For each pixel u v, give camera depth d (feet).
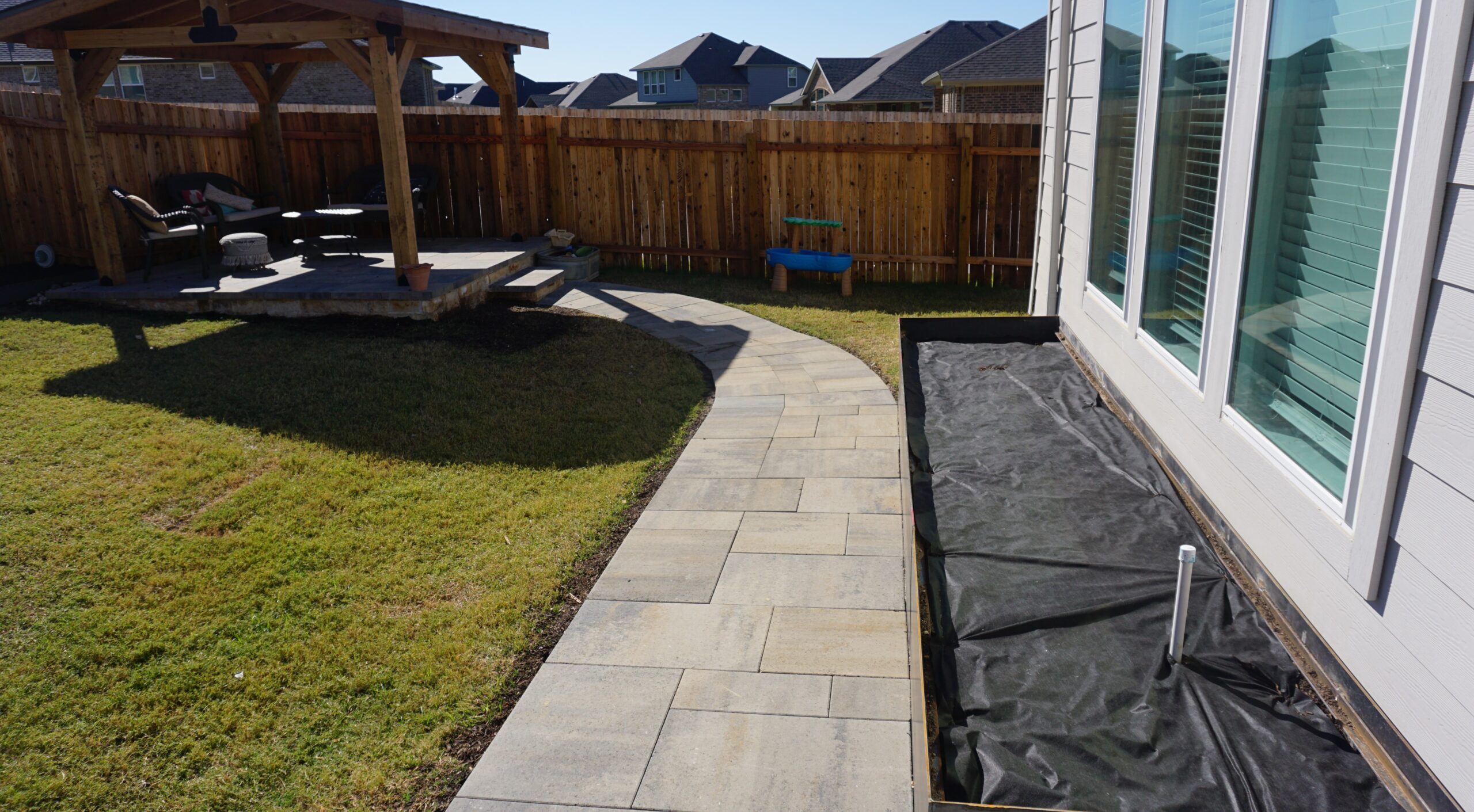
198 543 13.96
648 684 10.80
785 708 10.27
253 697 10.68
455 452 17.85
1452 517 6.00
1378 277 6.88
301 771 9.59
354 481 16.34
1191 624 8.75
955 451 13.97
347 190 37.86
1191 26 11.54
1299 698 7.67
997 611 9.19
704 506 15.79
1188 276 11.86
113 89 92.43
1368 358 7.02
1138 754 7.10
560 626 12.17
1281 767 6.84
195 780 9.45
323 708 10.52
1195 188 11.50
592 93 191.93
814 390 22.35
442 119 38.06
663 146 36.99
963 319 21.16
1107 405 15.38
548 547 14.24
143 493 15.34
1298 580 8.36
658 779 9.25
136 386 20.22
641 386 22.36
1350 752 6.99
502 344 24.67
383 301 26.18
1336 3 7.73
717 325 28.91
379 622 12.14
